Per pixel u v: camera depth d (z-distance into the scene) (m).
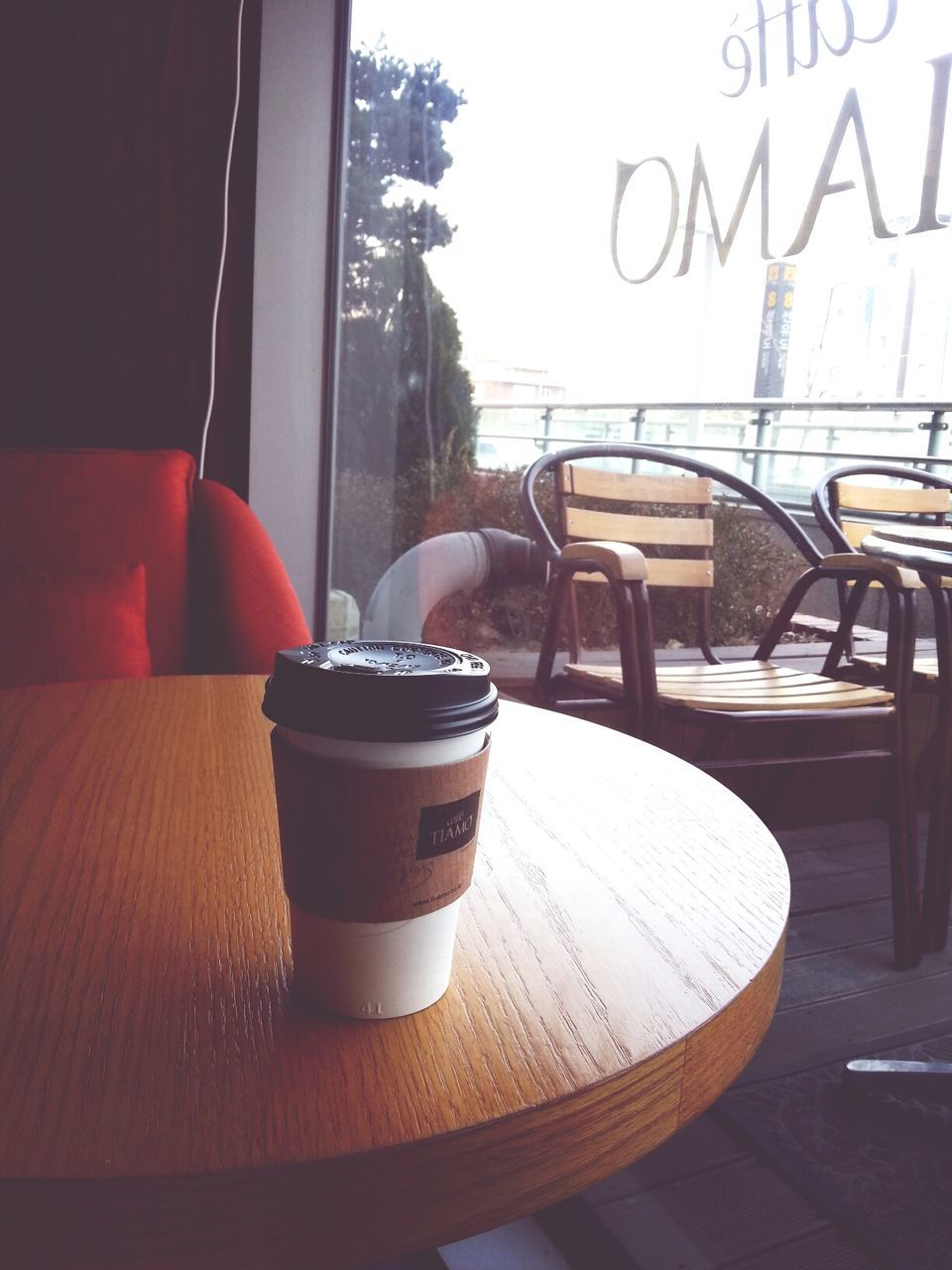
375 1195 0.31
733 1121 1.28
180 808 0.60
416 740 0.33
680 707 1.66
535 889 0.51
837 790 2.47
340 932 0.36
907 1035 1.52
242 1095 0.33
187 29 2.03
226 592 1.37
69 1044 0.35
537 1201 0.34
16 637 1.31
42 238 2.04
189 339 2.16
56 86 1.99
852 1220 1.09
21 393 2.09
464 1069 0.35
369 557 2.68
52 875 0.50
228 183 2.11
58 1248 0.29
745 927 0.47
